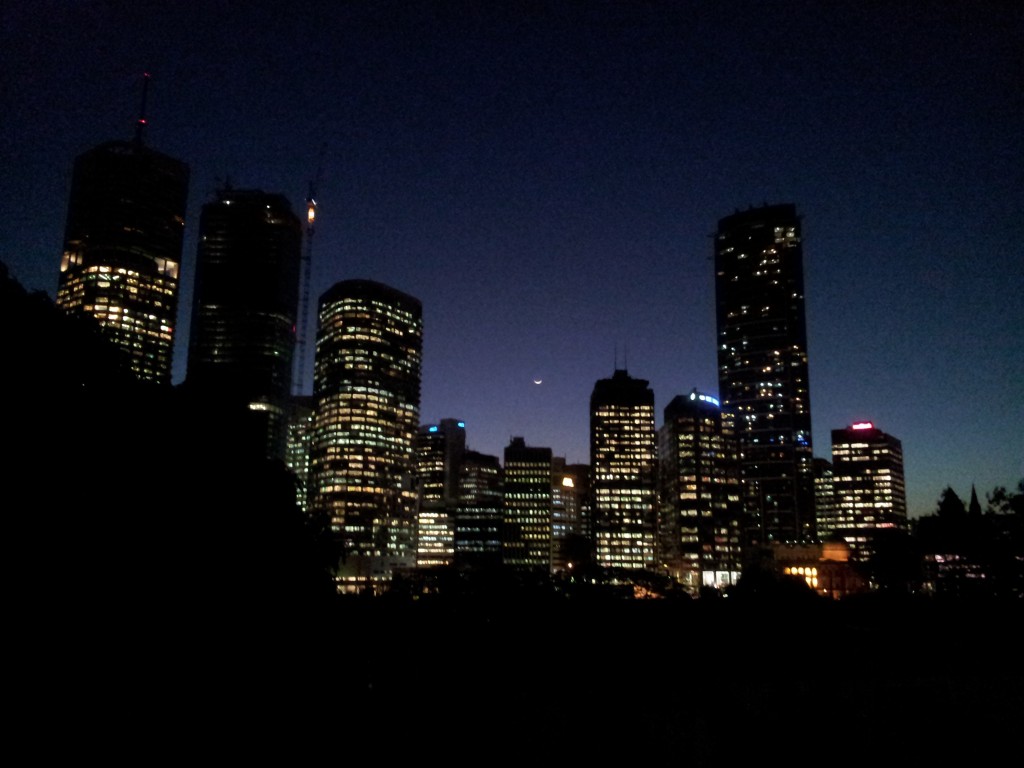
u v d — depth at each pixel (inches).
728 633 2714.1
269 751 1414.9
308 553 2600.9
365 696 1817.2
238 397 2637.8
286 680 1854.1
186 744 1389.0
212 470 2273.6
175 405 2311.8
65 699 1411.2
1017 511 4106.8
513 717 1711.4
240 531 2249.0
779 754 1530.5
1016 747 1587.1
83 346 2015.3
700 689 1991.9
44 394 1774.1
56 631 1523.1
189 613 1883.6
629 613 2938.0
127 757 1293.1
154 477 2011.6
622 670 2206.0
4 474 1596.9
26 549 1553.9
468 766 1414.9
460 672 2079.2
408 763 1418.6
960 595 3836.1
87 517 1717.5
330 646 2208.4
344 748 1469.0
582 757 1487.5
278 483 2637.8
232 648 1900.8
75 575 1624.0
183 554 1967.3
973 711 1815.9
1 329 1761.8
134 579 1774.1
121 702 1482.5
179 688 1627.7
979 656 2455.7
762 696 1923.0
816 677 2169.0
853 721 1738.4
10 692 1362.0
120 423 1975.9
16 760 1217.4
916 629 2844.5
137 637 1689.2
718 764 1471.5
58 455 1728.6
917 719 1754.4
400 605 3004.4
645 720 1721.2
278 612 2197.3
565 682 2053.4
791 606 3233.3
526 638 2514.8
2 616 1461.6
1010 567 4114.2
